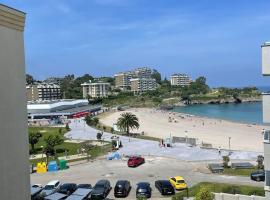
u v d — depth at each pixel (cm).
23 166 2133
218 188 5297
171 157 8281
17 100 2075
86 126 16300
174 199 4750
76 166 7681
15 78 2056
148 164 7600
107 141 11206
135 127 14012
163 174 6675
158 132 14362
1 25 1934
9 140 2006
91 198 4988
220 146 10438
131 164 7350
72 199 4544
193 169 7019
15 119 2058
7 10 1970
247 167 6881
